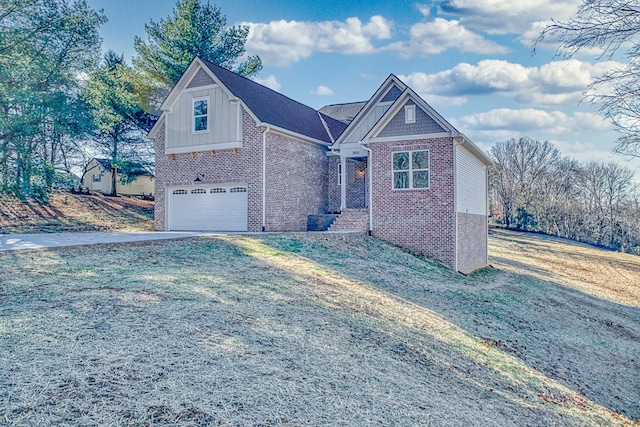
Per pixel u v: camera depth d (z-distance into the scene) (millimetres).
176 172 20594
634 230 48406
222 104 19375
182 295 7535
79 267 9000
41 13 21828
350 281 10969
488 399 5910
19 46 21250
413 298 10625
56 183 24016
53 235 15586
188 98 20141
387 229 17859
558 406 6367
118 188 42250
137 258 10328
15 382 4129
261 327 6488
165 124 20703
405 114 17562
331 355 5941
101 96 26594
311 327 6922
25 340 5105
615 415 6641
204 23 30016
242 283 8977
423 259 16719
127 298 7055
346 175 23609
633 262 35219
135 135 31500
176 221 20781
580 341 10414
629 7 9961
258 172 18703
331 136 24828
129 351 5043
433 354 7062
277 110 21812
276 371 5098
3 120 20281
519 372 7367
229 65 31312
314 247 14352
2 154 21594
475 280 16031
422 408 4984
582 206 53594
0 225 21375
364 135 19797
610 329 12609
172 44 29578
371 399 4918
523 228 53656
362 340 6855
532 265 26109
